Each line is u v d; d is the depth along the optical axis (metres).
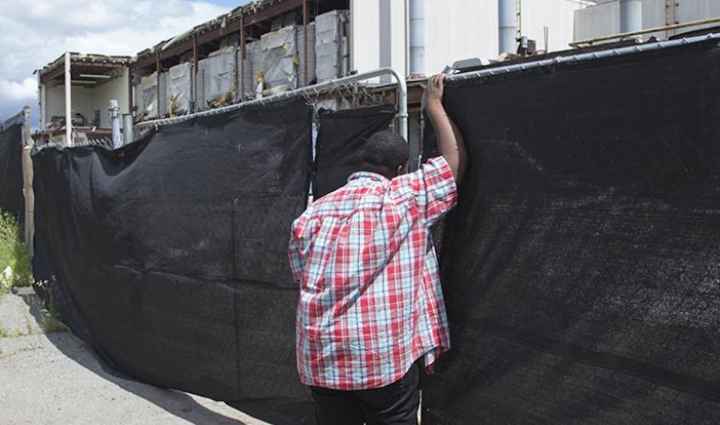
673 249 2.41
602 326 2.61
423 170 2.96
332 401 3.01
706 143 2.31
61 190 7.36
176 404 5.34
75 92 28.78
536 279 2.84
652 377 2.46
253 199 4.49
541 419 2.83
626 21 11.82
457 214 3.19
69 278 7.27
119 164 6.12
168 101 20.69
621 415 2.56
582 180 2.68
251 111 4.53
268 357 4.44
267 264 4.40
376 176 3.01
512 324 2.94
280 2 15.34
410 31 13.09
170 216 5.30
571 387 2.72
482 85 3.05
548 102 2.79
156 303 5.48
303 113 4.11
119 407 5.31
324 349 2.86
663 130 2.43
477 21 15.09
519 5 16.36
